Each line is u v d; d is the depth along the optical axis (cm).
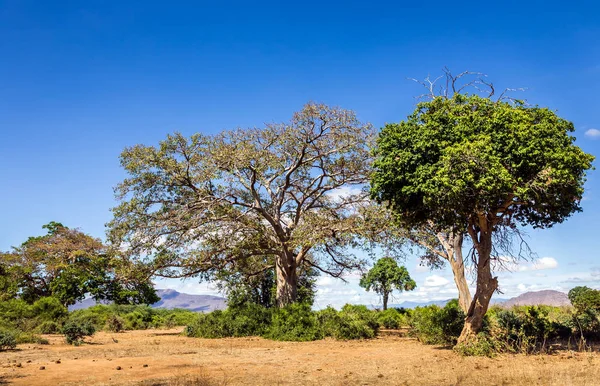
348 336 1975
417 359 1255
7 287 3834
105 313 3269
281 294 2666
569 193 1302
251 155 2380
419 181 1337
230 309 2430
